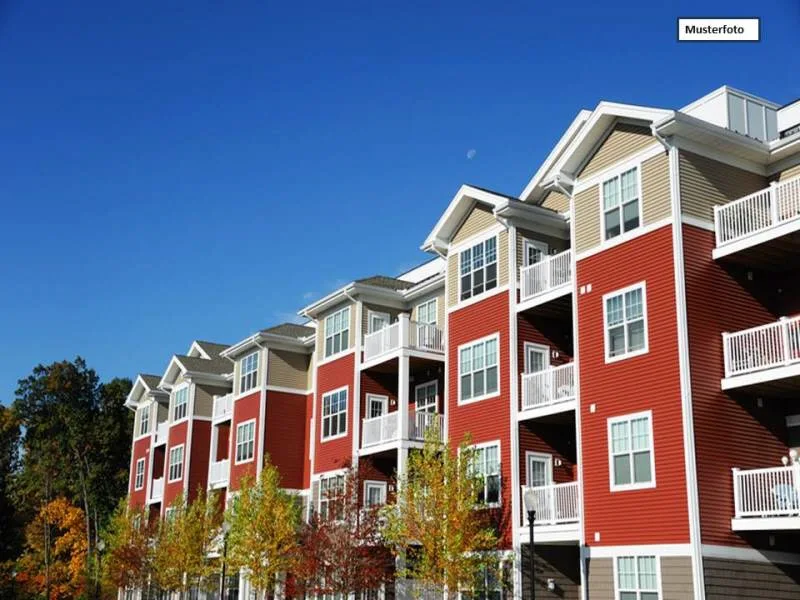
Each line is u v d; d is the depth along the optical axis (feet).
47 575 199.41
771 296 83.05
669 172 80.33
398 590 108.06
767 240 75.46
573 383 89.10
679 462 74.49
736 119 87.15
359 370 124.16
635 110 83.05
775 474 71.82
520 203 98.89
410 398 124.57
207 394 174.19
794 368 71.51
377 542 107.45
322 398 131.23
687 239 78.89
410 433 113.19
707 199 81.10
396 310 130.31
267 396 144.77
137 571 157.58
